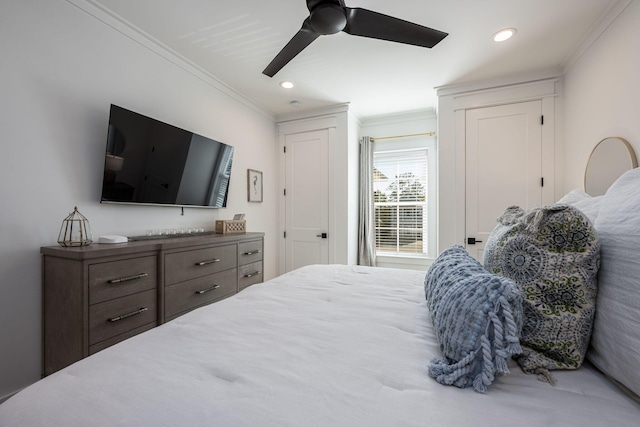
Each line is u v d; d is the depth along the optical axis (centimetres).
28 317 157
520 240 79
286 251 389
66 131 174
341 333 89
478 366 62
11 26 151
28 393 60
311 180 376
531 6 187
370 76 283
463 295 71
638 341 56
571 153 249
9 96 151
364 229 398
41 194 163
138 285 170
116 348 79
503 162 286
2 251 149
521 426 50
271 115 385
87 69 184
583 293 70
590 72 218
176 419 51
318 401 56
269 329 92
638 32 165
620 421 51
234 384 62
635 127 168
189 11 192
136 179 204
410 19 199
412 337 87
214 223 293
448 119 304
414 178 394
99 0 183
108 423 51
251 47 235
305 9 191
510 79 280
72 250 147
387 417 52
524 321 74
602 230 73
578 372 68
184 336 86
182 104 254
